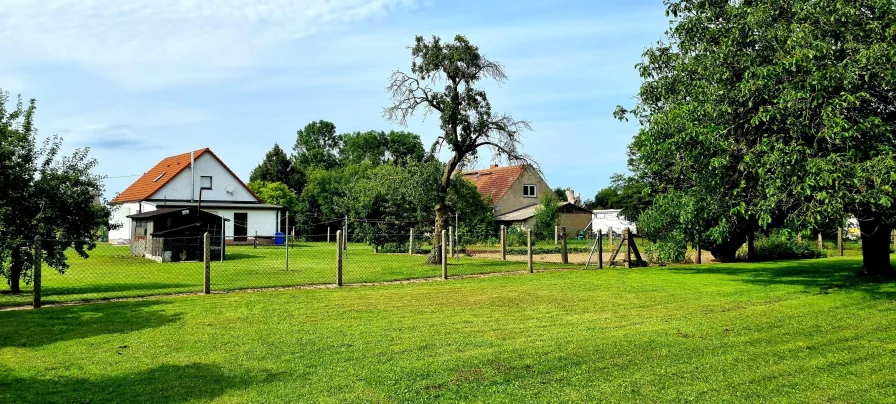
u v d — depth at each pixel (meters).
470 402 5.36
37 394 5.52
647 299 11.36
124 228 39.84
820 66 10.73
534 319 9.30
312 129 84.56
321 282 14.28
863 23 11.09
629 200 35.03
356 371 6.30
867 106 11.26
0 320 9.06
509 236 34.94
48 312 9.77
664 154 13.16
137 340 7.72
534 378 6.07
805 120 10.42
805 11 11.13
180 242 22.72
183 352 7.09
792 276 15.05
